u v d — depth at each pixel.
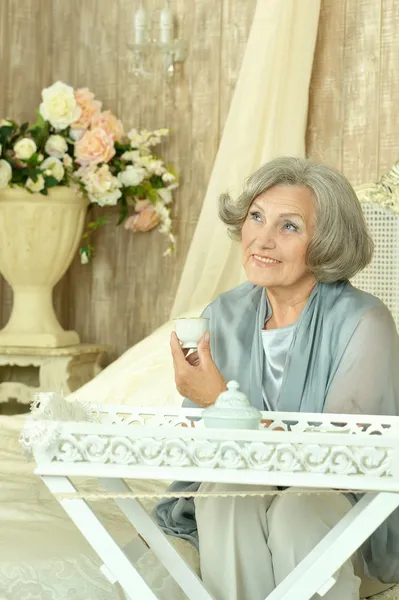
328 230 1.97
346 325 1.94
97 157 4.01
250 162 3.69
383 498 1.45
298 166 2.01
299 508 1.67
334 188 1.99
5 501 2.07
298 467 1.44
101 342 4.55
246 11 4.13
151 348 3.26
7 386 4.16
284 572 1.64
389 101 3.72
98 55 4.51
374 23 3.74
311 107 3.87
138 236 4.45
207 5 4.21
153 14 4.36
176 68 4.30
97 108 4.11
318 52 3.85
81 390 3.17
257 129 3.68
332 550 1.47
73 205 4.10
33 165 3.94
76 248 4.23
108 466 1.46
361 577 1.88
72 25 4.57
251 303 2.13
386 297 3.24
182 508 1.93
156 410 1.95
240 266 3.75
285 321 2.06
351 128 3.80
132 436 1.46
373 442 1.44
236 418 1.57
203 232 3.79
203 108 4.25
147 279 4.43
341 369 1.92
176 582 1.69
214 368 1.82
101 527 1.49
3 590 1.64
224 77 4.19
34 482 2.33
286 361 1.98
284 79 3.69
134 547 1.76
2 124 4.09
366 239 2.03
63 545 1.74
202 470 1.45
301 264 1.98
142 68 4.29
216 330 2.13
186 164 4.29
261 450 1.45
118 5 4.46
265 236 1.96
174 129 4.31
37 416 1.54
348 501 1.77
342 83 3.81
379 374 1.90
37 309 4.18
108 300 4.53
